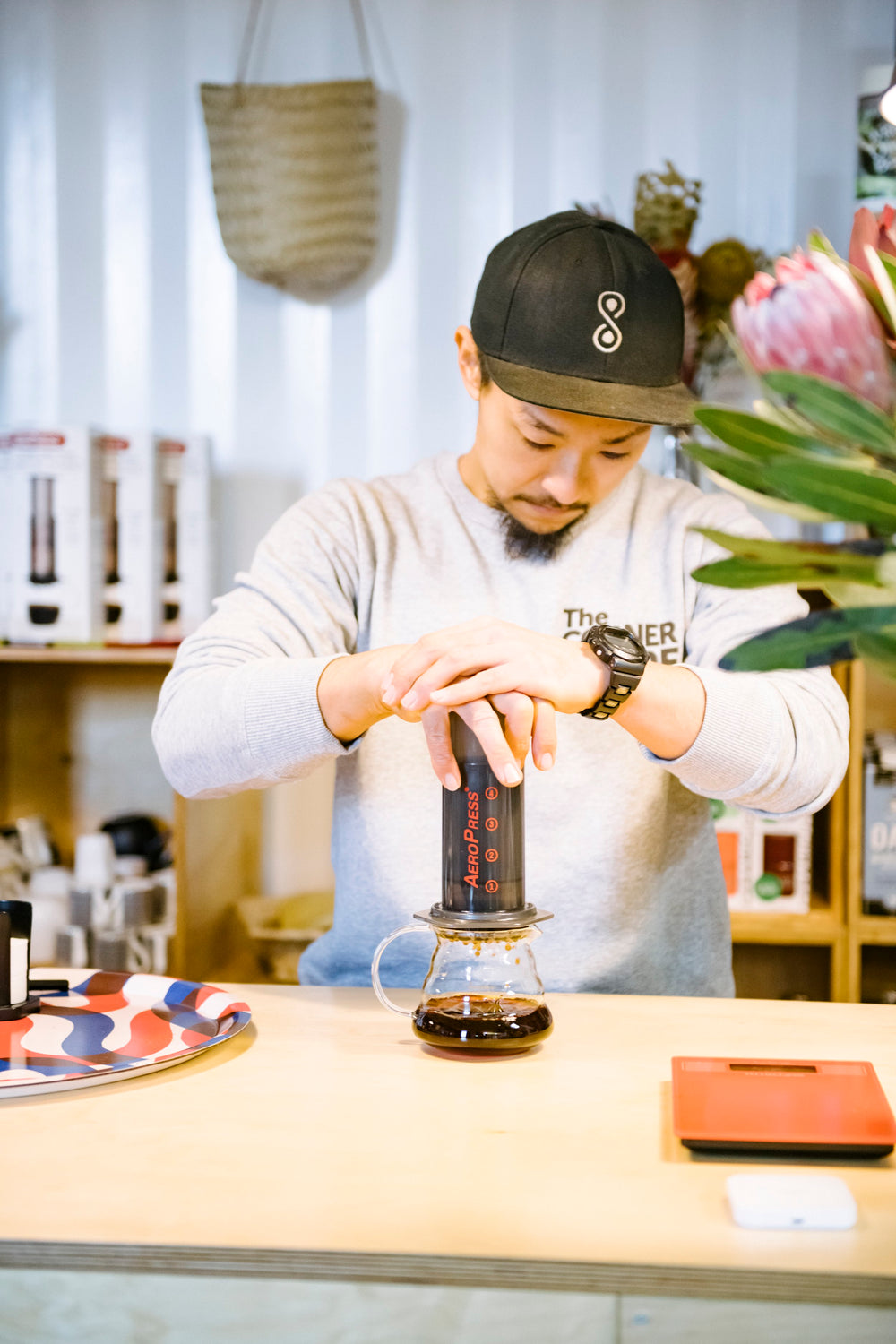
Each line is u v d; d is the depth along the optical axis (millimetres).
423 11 2650
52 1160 735
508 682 934
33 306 2787
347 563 1416
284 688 1104
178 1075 889
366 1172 718
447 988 929
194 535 2467
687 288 2287
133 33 2727
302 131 2523
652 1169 727
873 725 2605
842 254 2596
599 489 1234
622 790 1346
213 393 2750
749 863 2340
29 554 2350
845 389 540
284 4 2684
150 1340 628
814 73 2586
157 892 2406
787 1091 810
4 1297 634
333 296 2705
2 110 2770
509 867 892
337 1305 620
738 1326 602
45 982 1090
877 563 574
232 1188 694
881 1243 633
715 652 1298
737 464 600
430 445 2703
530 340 1139
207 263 2740
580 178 2639
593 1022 1034
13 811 2777
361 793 1368
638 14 2611
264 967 2582
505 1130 785
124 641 2408
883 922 2271
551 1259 611
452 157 2660
